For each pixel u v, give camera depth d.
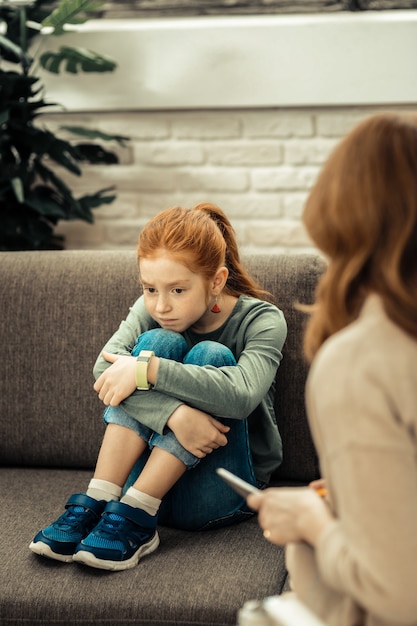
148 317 1.95
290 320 1.99
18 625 1.53
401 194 0.97
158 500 1.67
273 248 3.01
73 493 1.94
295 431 1.97
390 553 0.89
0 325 2.13
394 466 0.90
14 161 2.83
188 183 3.01
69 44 2.94
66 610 1.50
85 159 2.90
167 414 1.68
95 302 2.09
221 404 1.70
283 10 2.94
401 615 0.90
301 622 0.89
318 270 2.02
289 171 2.95
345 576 0.93
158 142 3.01
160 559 1.62
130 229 3.07
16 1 3.00
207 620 1.46
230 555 1.62
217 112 2.96
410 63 2.77
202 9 3.00
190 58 2.88
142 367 1.70
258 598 1.47
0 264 2.20
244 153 2.96
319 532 1.01
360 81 2.81
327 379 0.96
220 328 1.91
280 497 1.07
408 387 0.93
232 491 1.76
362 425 0.92
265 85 2.86
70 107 2.98
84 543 1.58
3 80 2.68
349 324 1.04
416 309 0.96
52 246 2.96
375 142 0.99
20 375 2.11
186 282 1.75
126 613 1.48
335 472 0.94
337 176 1.00
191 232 1.75
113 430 1.74
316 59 2.82
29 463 2.13
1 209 2.79
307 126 2.91
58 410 2.09
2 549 1.66
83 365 2.08
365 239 0.98
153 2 3.01
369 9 2.89
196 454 1.67
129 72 2.92
